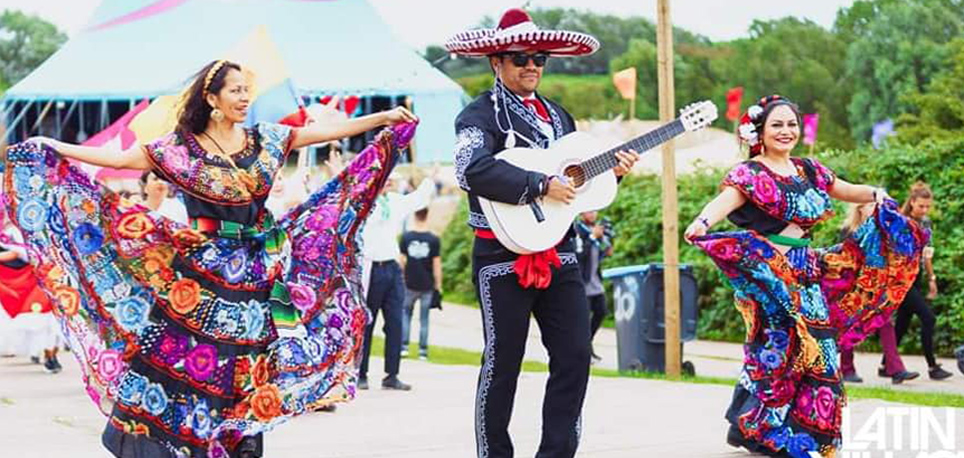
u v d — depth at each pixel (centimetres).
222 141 656
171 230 644
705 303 1902
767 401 755
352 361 688
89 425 984
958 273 1560
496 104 688
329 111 1257
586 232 1533
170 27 2288
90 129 2525
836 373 752
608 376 1330
